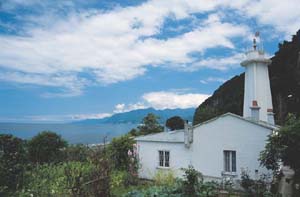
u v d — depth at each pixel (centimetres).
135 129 4238
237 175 2052
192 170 1625
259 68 3266
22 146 1931
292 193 1596
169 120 4362
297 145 1583
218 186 1794
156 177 2059
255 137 2017
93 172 1144
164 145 2406
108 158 1311
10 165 1638
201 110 4800
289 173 1931
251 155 2023
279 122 3878
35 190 1428
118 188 1780
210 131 2212
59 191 1309
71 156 2175
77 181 1133
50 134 2466
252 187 1683
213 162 2180
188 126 2302
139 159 2491
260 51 3266
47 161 2344
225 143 2136
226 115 2148
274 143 1648
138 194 1408
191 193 1449
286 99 4359
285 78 4519
